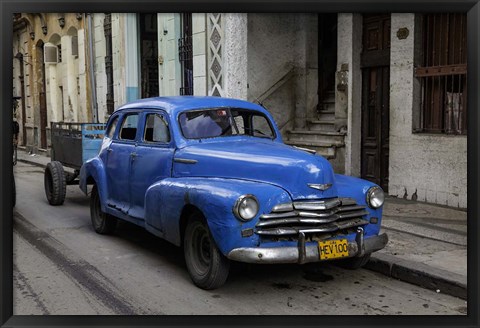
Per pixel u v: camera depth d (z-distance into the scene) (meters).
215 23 10.99
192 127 5.91
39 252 6.65
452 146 8.27
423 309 4.78
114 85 16.17
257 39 11.51
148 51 15.65
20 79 25.17
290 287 5.36
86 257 6.43
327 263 6.18
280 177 4.85
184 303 4.88
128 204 6.66
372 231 5.34
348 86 10.16
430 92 8.83
